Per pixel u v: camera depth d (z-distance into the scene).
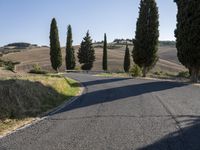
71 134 9.52
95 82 35.81
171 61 155.25
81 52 101.81
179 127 10.21
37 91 17.80
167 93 21.58
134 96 20.08
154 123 10.95
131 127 10.36
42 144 8.42
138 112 13.47
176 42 36.09
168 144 8.15
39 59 137.00
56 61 73.69
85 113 13.63
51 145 8.29
